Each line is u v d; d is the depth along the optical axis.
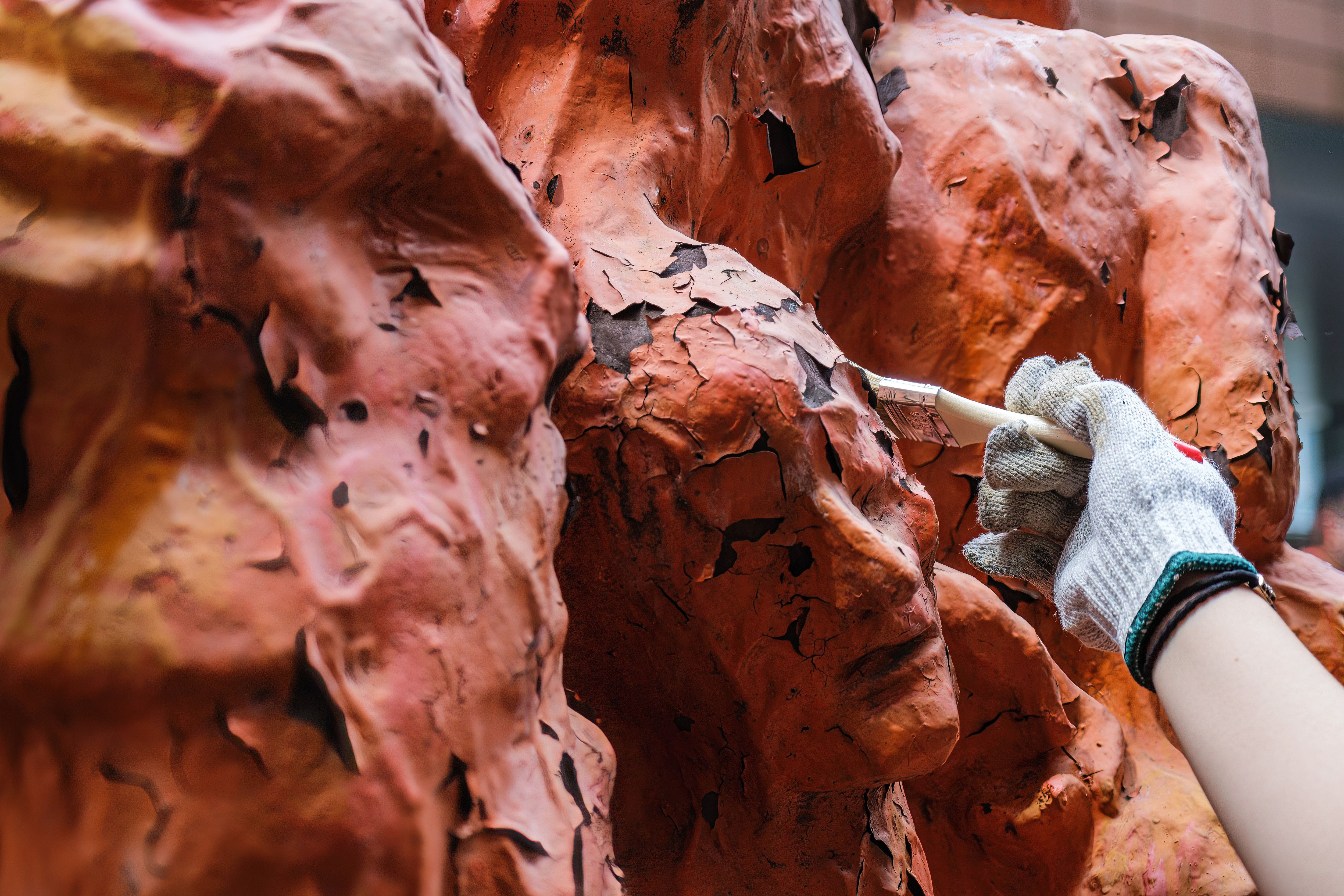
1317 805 0.62
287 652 0.54
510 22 1.23
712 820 1.23
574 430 1.02
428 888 0.58
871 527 1.05
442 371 0.66
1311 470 4.57
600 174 1.18
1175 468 0.86
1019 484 1.05
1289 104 4.74
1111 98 2.34
